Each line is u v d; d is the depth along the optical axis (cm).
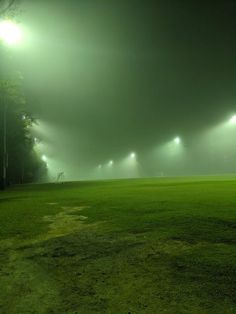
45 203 1296
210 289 428
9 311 426
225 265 488
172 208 927
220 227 681
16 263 586
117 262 546
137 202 1103
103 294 446
